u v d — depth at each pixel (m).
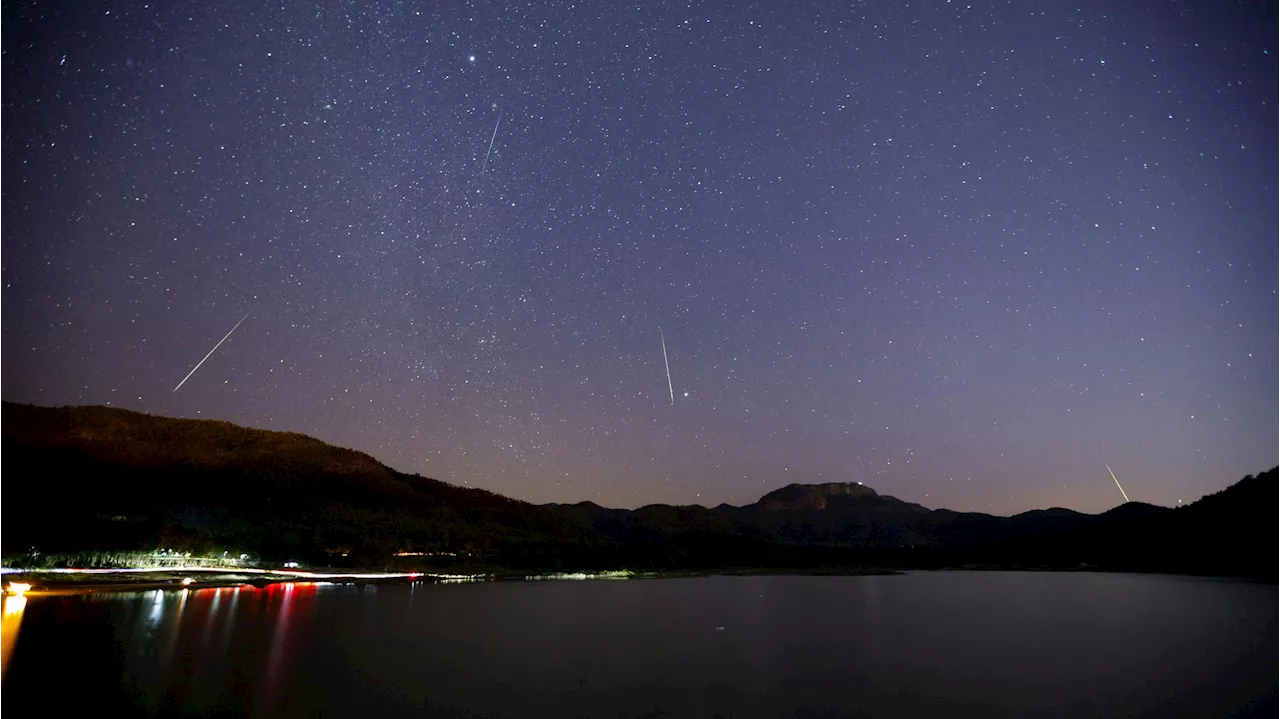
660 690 23.59
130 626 33.72
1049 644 34.34
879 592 69.62
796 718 20.28
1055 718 20.38
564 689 23.55
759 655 31.16
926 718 20.36
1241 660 29.23
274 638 32.25
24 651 26.56
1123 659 29.78
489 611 48.47
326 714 19.39
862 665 28.59
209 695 20.77
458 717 19.69
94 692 20.48
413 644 32.56
